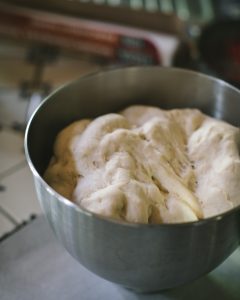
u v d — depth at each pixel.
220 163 0.44
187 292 0.45
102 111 0.52
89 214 0.33
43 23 0.79
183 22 0.80
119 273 0.38
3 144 0.66
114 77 0.49
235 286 0.46
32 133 0.44
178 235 0.34
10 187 0.59
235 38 0.77
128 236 0.34
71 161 0.44
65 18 0.79
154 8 0.83
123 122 0.47
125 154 0.43
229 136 0.45
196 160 0.45
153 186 0.41
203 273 0.40
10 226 0.54
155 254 0.35
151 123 0.47
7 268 0.48
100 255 0.36
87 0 0.80
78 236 0.36
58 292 0.46
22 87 0.76
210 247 0.36
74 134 0.47
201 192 0.42
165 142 0.46
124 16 0.80
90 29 0.77
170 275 0.38
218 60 0.72
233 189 0.41
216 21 0.79
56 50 0.84
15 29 0.81
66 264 0.48
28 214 0.56
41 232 0.51
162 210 0.40
